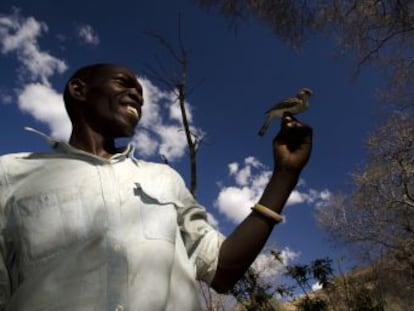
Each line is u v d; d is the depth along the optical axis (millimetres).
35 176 1195
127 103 1401
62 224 1102
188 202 1365
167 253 1137
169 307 1120
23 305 1050
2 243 1134
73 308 1018
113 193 1161
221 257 1275
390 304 9336
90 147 1360
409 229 12820
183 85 6285
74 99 1421
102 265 1064
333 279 6035
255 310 5965
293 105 1469
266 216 1295
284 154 1363
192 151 6082
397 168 13094
